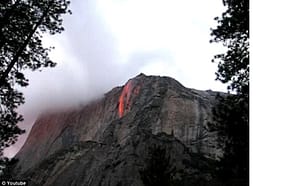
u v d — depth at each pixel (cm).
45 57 1419
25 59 1366
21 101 1307
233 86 1078
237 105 1040
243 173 933
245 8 1076
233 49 1117
